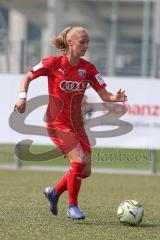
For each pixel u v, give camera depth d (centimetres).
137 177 4316
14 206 2883
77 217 2444
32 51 4547
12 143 4316
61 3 9438
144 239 2197
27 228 2344
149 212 2817
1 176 4144
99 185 3816
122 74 4622
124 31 13912
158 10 8469
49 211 2748
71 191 2455
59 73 2430
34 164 4806
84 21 13175
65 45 2442
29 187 3609
